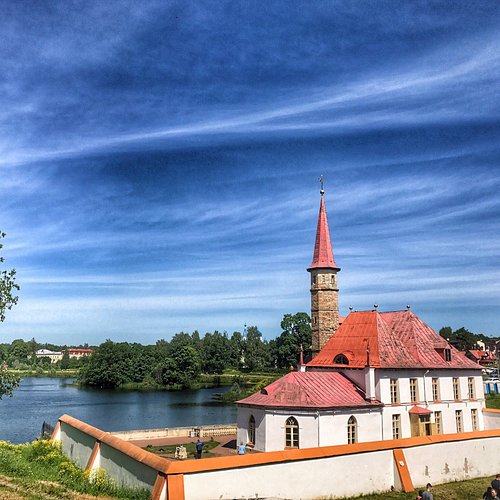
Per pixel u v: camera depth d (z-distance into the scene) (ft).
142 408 351.05
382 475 103.24
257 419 144.36
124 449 95.96
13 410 336.70
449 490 107.34
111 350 549.54
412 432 157.38
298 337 423.64
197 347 629.10
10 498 81.87
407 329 181.06
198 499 79.46
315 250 211.20
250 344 646.33
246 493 84.53
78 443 126.31
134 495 86.89
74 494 90.22
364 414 147.23
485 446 123.24
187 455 142.61
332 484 95.35
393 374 157.17
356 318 180.24
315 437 135.13
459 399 173.68
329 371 168.55
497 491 94.79
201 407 357.41
